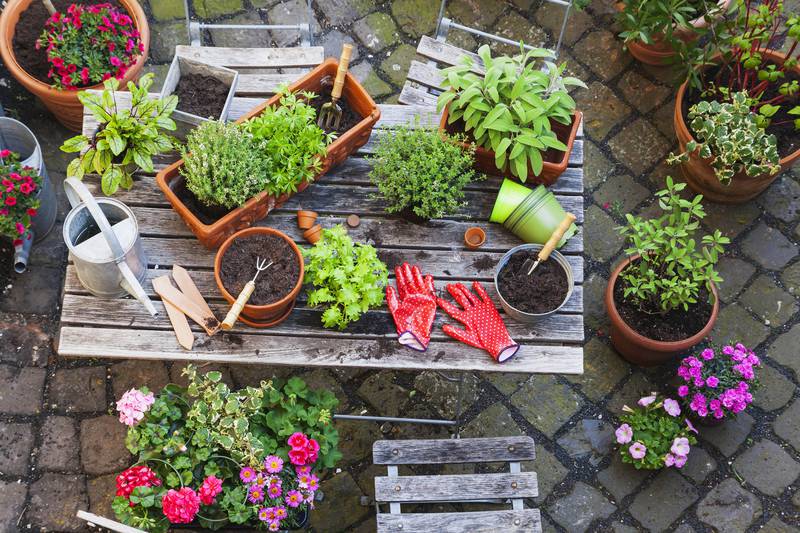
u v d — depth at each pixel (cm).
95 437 342
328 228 284
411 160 269
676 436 345
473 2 420
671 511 348
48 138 380
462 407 360
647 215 392
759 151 333
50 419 342
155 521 273
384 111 302
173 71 283
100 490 336
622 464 354
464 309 275
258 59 323
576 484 351
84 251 253
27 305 355
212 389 302
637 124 405
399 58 409
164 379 352
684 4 372
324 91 292
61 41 329
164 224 278
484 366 271
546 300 274
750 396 335
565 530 344
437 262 283
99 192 279
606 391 365
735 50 360
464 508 346
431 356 271
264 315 261
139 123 269
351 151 291
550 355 274
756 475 353
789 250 387
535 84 285
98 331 264
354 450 349
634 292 329
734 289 380
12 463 335
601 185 395
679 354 367
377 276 267
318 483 312
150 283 271
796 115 371
